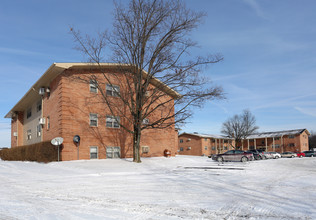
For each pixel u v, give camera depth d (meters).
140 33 20.44
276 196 8.33
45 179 12.98
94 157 23.22
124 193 8.91
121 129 25.56
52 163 19.75
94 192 9.12
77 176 14.25
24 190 9.60
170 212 6.27
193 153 62.88
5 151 30.09
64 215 5.95
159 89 22.86
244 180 12.29
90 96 23.53
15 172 15.72
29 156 22.94
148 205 7.02
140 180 12.41
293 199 7.84
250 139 74.06
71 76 22.34
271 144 70.00
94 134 23.42
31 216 5.84
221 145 69.00
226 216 5.92
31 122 31.75
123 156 25.33
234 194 8.70
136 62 20.98
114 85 25.39
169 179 12.74
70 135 21.80
